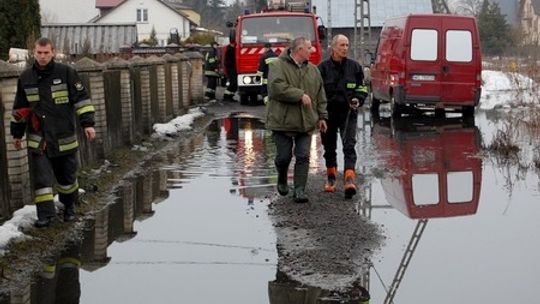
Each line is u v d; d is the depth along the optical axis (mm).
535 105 17094
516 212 8445
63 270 6395
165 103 16547
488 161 11875
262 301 5598
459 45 18031
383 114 20531
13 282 6051
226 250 6973
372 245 7043
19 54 15281
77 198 8094
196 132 16125
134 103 13375
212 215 8344
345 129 9203
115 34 37562
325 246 6996
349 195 8992
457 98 18172
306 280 6074
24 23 18516
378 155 12453
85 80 10664
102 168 10797
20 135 7457
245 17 22734
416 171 10992
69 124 7660
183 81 20109
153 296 5754
